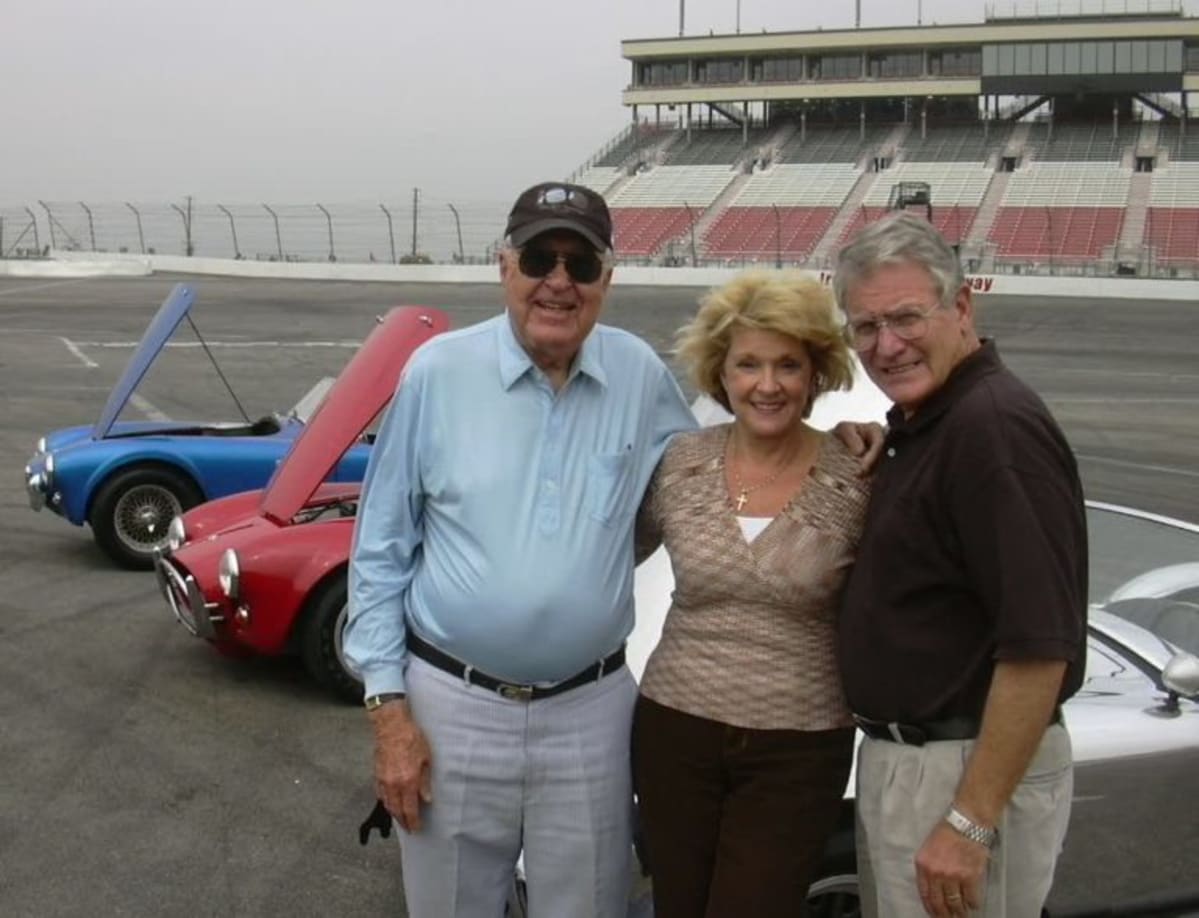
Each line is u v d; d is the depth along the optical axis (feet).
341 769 14.84
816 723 7.47
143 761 14.97
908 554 6.77
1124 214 149.69
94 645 19.38
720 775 7.62
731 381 7.53
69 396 50.39
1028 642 6.27
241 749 15.39
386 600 7.82
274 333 80.59
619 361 7.88
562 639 7.47
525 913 9.20
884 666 6.90
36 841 12.84
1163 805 9.53
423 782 7.71
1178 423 48.26
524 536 7.43
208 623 16.37
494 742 7.64
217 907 11.60
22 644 19.39
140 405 48.47
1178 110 174.81
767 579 7.39
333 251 159.94
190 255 164.04
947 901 6.68
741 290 7.47
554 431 7.57
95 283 128.26
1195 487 35.42
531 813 7.84
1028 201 155.53
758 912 7.30
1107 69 165.99
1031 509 6.32
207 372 59.41
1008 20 171.12
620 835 8.11
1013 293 120.57
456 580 7.49
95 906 11.57
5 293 111.86
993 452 6.40
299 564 16.43
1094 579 11.60
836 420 10.28
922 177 165.37
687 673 7.63
